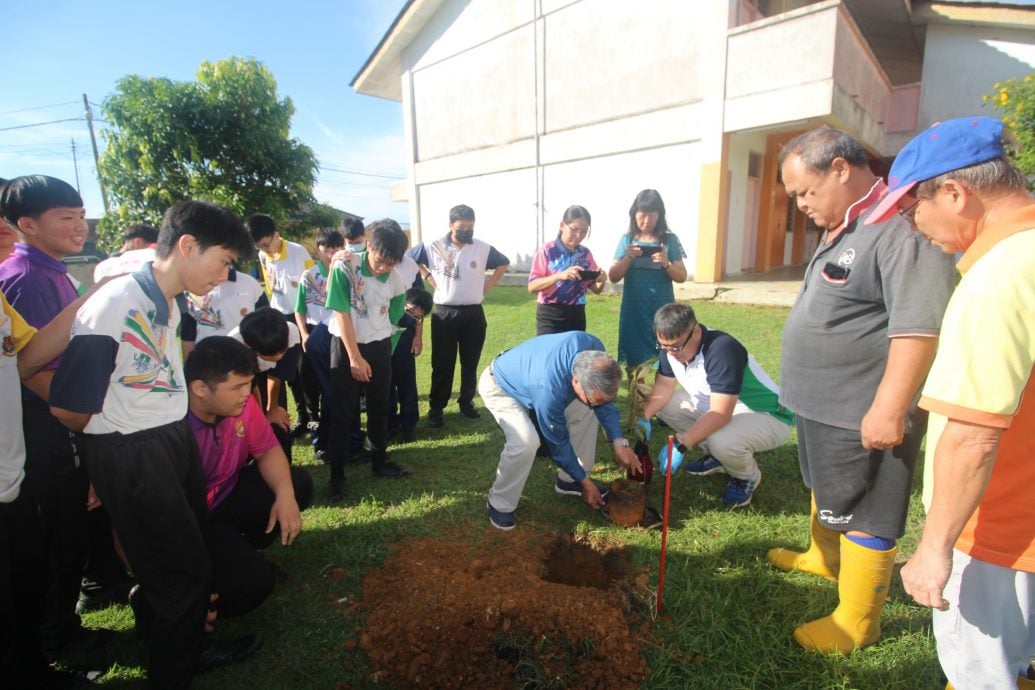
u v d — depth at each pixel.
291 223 12.39
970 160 1.37
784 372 2.28
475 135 14.14
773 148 11.70
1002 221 1.34
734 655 2.27
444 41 14.30
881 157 12.80
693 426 3.15
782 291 8.85
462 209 4.64
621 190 11.35
